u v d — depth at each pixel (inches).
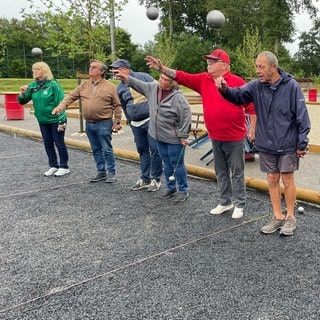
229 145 156.9
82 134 374.6
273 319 96.5
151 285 112.6
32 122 478.6
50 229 155.0
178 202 184.4
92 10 385.1
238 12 1706.4
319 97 931.3
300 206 176.1
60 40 400.2
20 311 101.3
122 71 189.3
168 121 174.9
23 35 1941.4
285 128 134.8
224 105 150.2
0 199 193.2
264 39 1546.5
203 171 223.1
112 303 104.2
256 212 169.9
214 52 150.7
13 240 144.9
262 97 136.2
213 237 145.0
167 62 1214.3
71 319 97.6
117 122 210.4
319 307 101.3
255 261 125.8
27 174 241.0
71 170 250.1
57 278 117.4
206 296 106.6
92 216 168.6
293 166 139.2
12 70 1820.9
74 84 1371.8
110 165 217.9
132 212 172.9
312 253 130.7
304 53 2100.1
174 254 131.7
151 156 198.7
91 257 130.6
